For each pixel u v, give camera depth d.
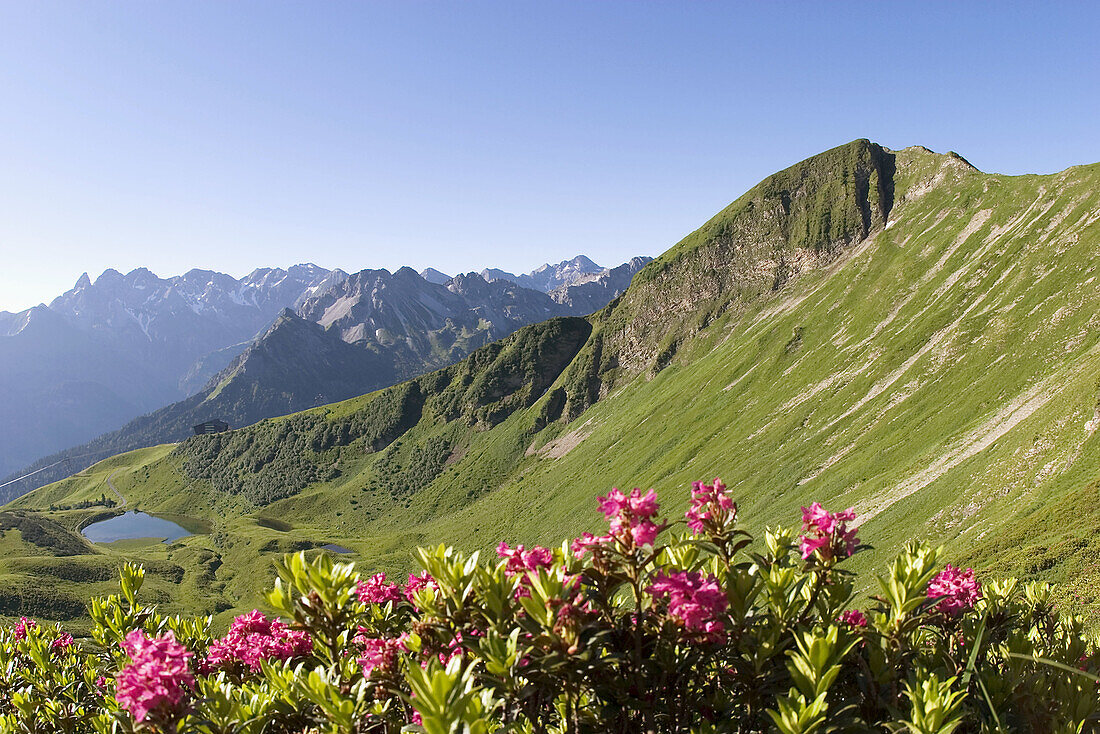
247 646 5.48
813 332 176.75
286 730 4.30
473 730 2.72
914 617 4.02
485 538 188.50
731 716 3.85
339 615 4.18
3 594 151.38
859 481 102.94
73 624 148.25
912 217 191.00
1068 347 96.25
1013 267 130.88
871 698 3.96
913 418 112.25
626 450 191.00
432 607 4.07
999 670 4.61
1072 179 137.38
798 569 4.43
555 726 4.55
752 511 115.69
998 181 171.88
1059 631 5.50
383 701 3.96
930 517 72.38
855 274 185.38
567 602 3.60
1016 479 66.44
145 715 3.40
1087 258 110.75
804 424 138.00
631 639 3.86
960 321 129.38
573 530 161.62
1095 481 52.59
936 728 3.41
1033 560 44.06
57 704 6.66
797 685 3.64
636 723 3.82
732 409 168.88
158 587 183.62
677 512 126.69
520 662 3.46
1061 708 4.04
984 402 99.50
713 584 3.60
